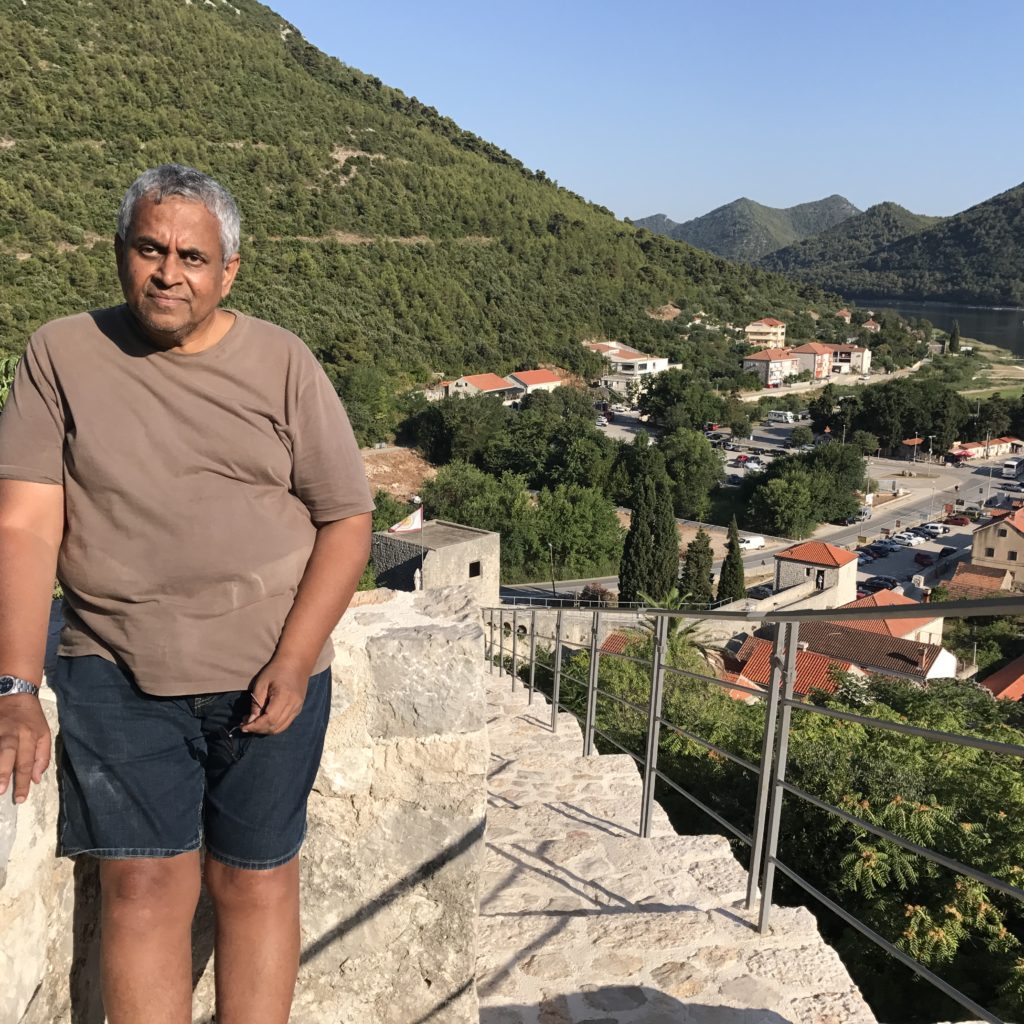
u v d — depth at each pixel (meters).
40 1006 1.40
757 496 65.88
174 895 1.41
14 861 1.29
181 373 1.36
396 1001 2.03
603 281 125.75
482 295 104.75
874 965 8.35
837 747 10.18
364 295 90.38
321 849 1.97
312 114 125.12
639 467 66.56
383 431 73.19
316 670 1.54
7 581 1.29
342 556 1.46
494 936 2.86
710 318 132.62
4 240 63.56
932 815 9.02
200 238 1.30
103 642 1.39
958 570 54.34
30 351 1.37
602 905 3.17
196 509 1.35
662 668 3.91
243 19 152.62
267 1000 1.45
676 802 10.03
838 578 44.50
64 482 1.37
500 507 53.78
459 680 1.97
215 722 1.42
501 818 4.09
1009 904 8.66
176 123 101.44
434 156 136.12
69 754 1.39
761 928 2.91
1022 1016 7.54
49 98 90.69
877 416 90.88
